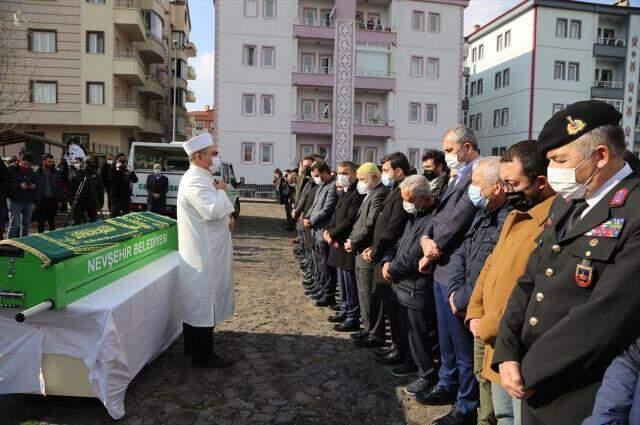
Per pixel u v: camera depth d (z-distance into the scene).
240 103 31.06
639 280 1.56
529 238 2.38
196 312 4.15
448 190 3.71
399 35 33.00
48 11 28.02
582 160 1.75
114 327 3.32
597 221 1.71
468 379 3.28
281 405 3.64
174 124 32.22
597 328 1.59
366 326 4.93
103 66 28.62
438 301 3.53
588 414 1.69
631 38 36.31
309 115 32.53
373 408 3.63
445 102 33.75
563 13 35.69
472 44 43.66
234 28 30.80
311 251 7.36
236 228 14.65
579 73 36.22
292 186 13.88
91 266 3.54
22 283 3.17
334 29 31.61
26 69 27.69
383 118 33.69
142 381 3.97
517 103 37.25
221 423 3.36
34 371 3.31
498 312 2.36
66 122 28.58
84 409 3.46
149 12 33.25
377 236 4.43
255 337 5.12
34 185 9.76
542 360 1.71
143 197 13.94
